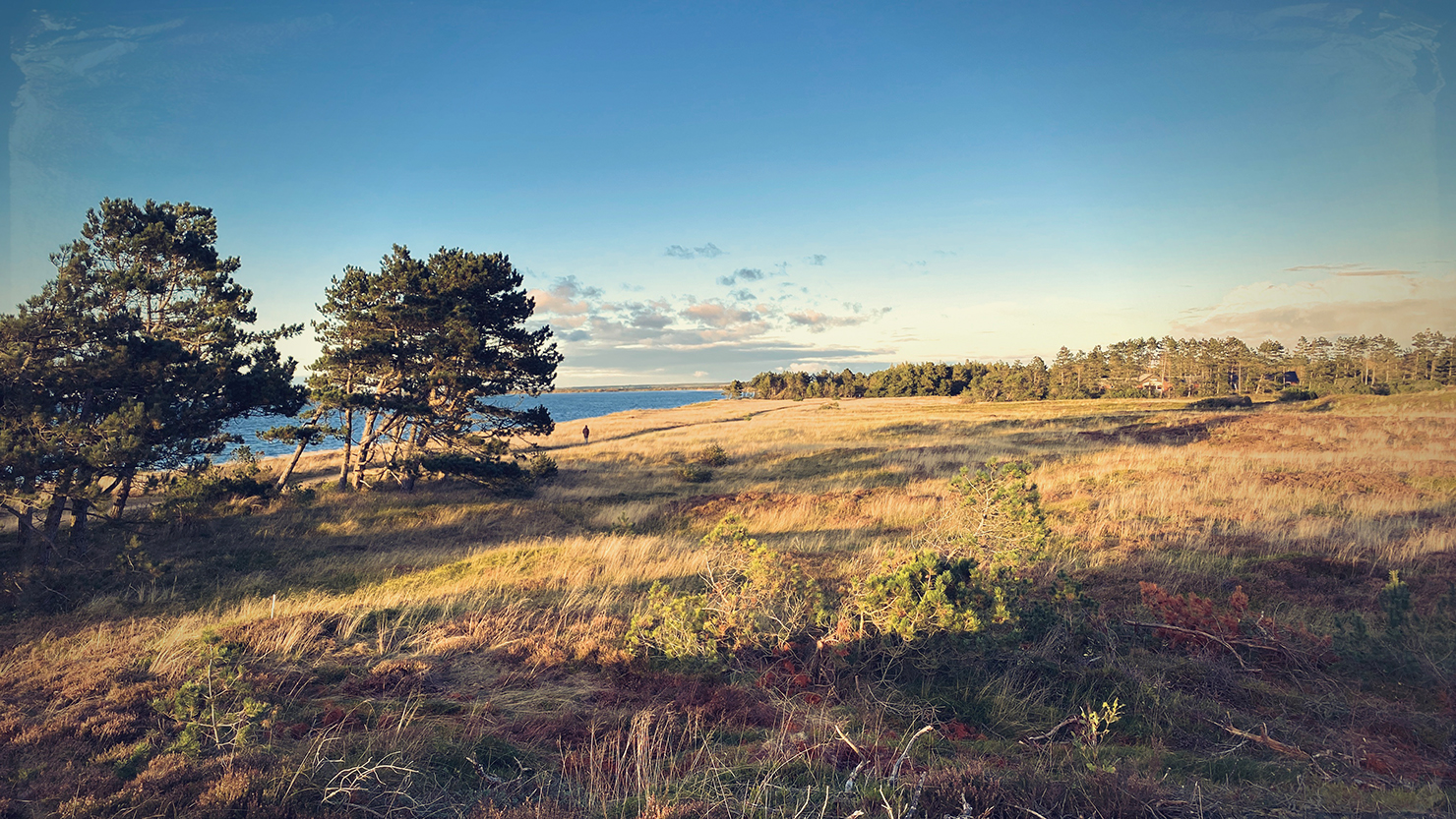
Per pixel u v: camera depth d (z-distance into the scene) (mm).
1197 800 3607
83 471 11883
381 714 5246
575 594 9305
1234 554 9398
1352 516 11203
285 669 6375
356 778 4039
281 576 11883
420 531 16484
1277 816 3508
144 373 12766
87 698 5590
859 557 10422
